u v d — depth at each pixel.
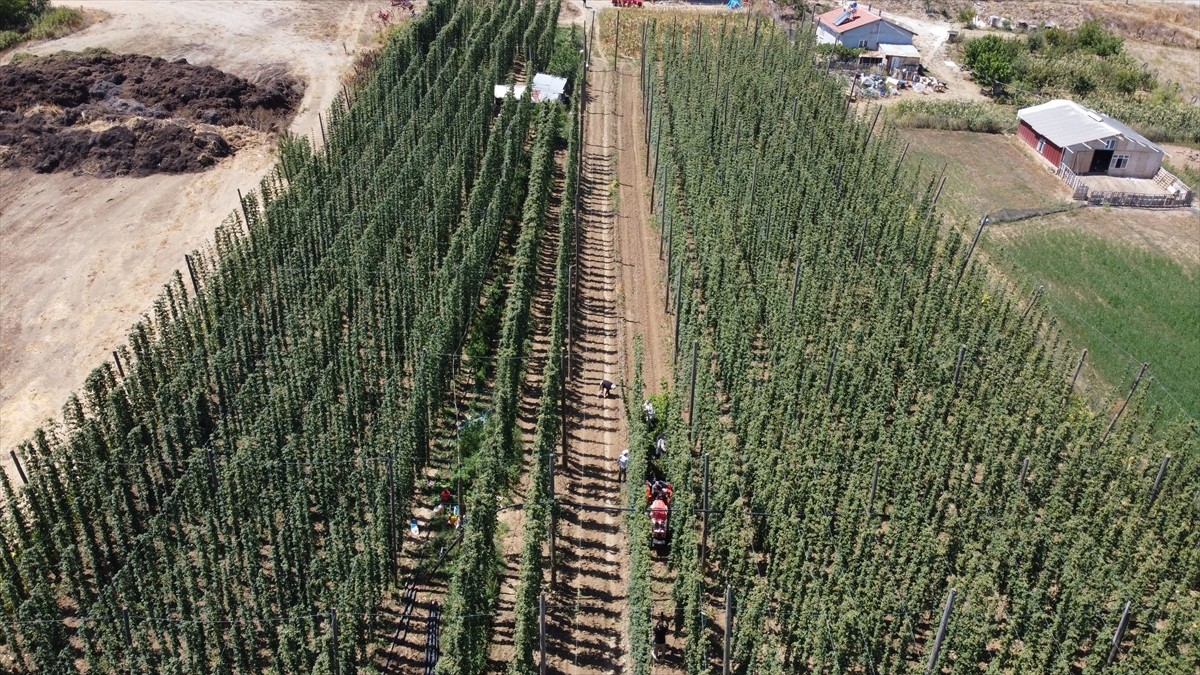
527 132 90.44
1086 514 48.00
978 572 44.06
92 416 53.03
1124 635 42.69
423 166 75.75
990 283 70.62
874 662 40.78
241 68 106.38
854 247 68.94
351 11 127.81
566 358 60.75
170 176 83.81
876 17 117.12
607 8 135.38
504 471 50.31
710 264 63.56
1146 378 61.34
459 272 59.81
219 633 39.66
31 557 43.22
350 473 47.59
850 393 53.75
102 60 98.50
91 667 38.47
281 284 61.66
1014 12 142.25
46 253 72.19
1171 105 107.50
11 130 86.38
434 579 46.31
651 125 91.56
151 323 61.81
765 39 113.44
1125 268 74.56
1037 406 54.28
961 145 96.44
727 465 47.38
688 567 43.22
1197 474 50.72
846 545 43.66
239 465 46.59
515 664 39.69
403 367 58.75
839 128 84.69
